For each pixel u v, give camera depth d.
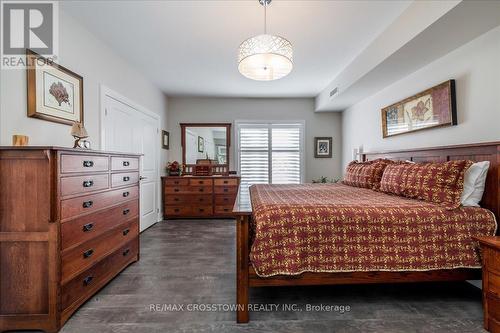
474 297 1.90
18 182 1.52
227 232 3.76
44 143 2.01
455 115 2.26
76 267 1.71
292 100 5.20
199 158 5.12
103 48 2.81
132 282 2.17
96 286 1.94
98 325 1.60
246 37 2.69
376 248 1.62
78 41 2.41
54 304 1.54
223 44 2.86
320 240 1.61
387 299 1.88
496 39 1.89
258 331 1.54
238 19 2.36
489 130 1.95
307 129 5.22
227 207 4.68
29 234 1.52
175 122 5.12
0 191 1.51
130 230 2.50
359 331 1.53
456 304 1.81
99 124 2.74
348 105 4.56
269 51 1.92
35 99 1.91
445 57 2.39
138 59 3.27
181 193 4.66
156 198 4.41
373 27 2.48
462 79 2.20
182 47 2.94
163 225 4.21
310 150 5.24
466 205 1.78
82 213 1.77
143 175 3.89
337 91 3.86
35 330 1.55
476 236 1.58
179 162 5.11
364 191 2.64
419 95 2.71
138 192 2.69
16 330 1.54
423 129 2.66
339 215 1.63
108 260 2.11
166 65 3.48
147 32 2.60
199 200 4.67
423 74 2.70
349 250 1.61
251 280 1.61
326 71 3.69
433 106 2.51
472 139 2.10
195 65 3.47
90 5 2.15
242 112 5.17
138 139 3.71
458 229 1.64
